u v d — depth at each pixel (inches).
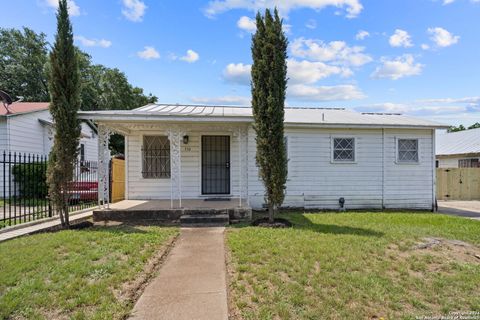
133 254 190.9
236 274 162.9
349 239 228.2
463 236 248.2
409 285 153.3
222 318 120.4
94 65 1187.9
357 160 433.4
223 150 431.2
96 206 386.9
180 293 142.9
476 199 630.5
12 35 1027.3
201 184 423.8
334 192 429.4
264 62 288.4
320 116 467.5
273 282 151.2
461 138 873.5
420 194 444.1
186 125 356.2
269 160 289.6
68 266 164.7
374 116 491.5
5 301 125.8
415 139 444.8
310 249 201.3
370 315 123.9
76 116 274.2
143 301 134.4
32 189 375.6
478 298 141.2
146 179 418.9
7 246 200.8
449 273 171.0
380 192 437.4
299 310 125.2
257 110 293.4
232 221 316.8
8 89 983.6
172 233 253.4
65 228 266.7
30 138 553.6
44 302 126.2
